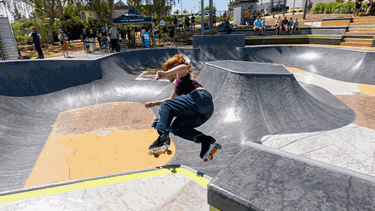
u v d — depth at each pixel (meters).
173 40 19.64
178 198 1.73
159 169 2.26
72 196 1.88
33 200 1.82
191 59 14.84
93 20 23.88
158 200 1.81
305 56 14.02
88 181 2.08
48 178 4.55
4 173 4.68
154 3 20.80
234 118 5.55
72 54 13.99
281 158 1.19
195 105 1.99
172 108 2.05
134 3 21.02
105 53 13.69
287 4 34.56
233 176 1.06
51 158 5.24
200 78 7.77
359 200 0.87
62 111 8.16
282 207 0.85
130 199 1.83
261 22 19.39
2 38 11.62
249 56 15.15
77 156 5.30
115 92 9.86
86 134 6.40
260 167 1.12
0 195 1.86
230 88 6.18
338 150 4.05
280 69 6.69
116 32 14.05
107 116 7.65
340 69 11.27
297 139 4.54
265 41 18.23
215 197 1.00
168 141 2.11
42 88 8.78
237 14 26.42
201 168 4.32
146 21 16.02
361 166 3.55
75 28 24.45
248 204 0.88
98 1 19.27
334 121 5.43
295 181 1.00
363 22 16.48
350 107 6.96
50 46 18.45
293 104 5.80
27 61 8.63
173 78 2.21
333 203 0.86
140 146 5.67
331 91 8.94
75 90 9.41
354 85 9.59
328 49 12.84
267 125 5.19
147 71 12.64
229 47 15.28
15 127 6.59
